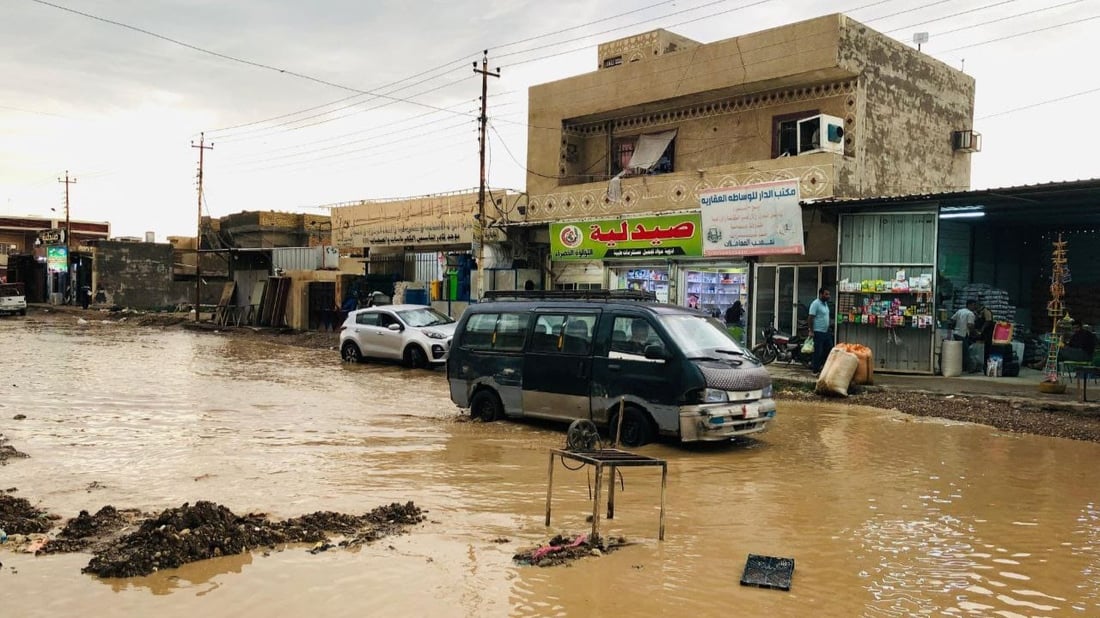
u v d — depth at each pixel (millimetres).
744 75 19734
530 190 25188
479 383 11453
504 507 6879
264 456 8930
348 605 4695
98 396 13734
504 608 4676
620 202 21734
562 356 10469
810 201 16906
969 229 18016
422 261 31359
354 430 10727
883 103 19344
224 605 4676
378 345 20406
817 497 7336
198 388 15141
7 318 42844
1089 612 4727
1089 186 13297
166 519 5906
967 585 5141
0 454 8758
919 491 7598
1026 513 6844
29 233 71000
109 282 53094
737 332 18984
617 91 22719
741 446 9820
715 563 5496
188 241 57750
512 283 25141
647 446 9664
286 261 37844
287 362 20953
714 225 19016
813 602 4820
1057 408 12547
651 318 9773
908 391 14289
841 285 17078
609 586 5027
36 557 5473
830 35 18109
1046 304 18906
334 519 6336
